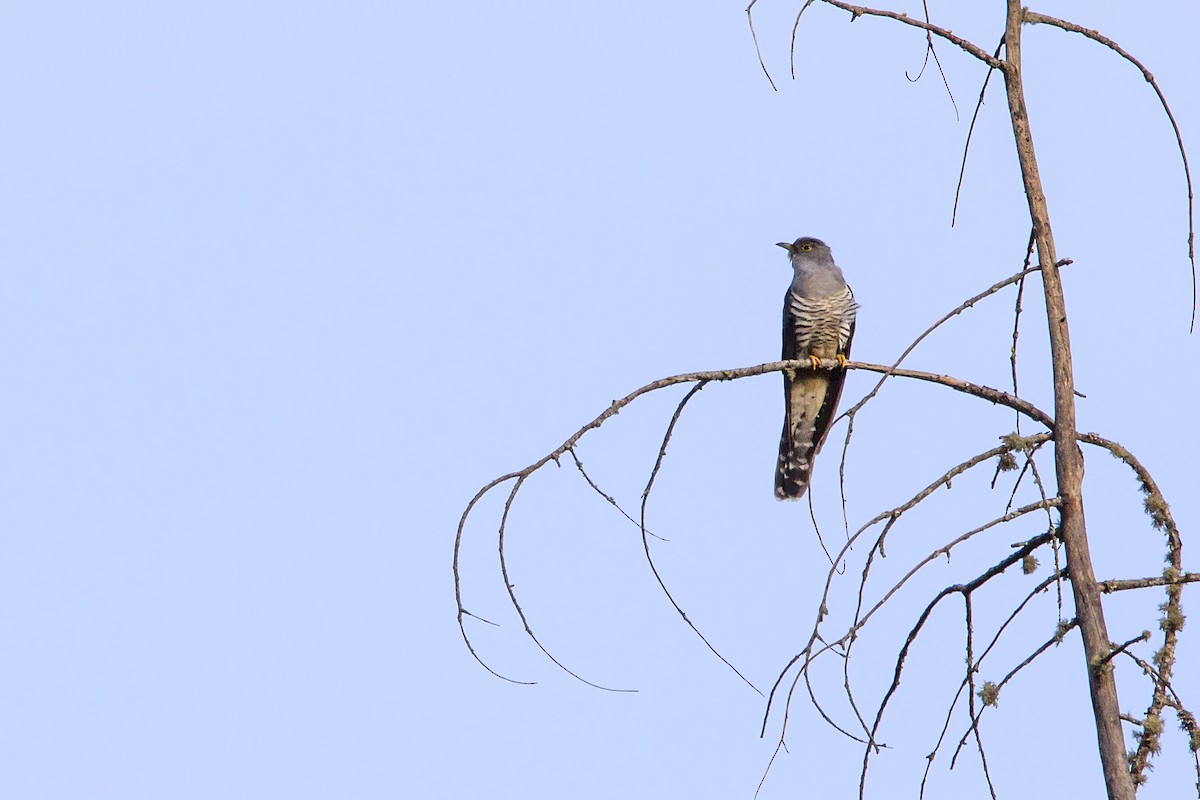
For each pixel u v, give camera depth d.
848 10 8.93
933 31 9.26
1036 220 9.30
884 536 8.11
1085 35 9.49
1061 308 9.15
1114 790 8.08
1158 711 8.38
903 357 8.61
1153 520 9.05
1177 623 8.47
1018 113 9.44
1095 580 8.52
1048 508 8.34
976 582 8.31
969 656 8.38
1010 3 9.53
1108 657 8.19
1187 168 9.23
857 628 7.77
